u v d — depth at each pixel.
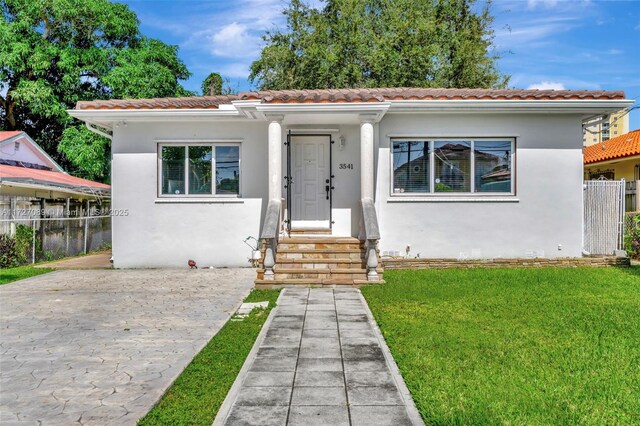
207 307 7.68
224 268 11.80
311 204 11.81
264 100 9.96
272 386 4.36
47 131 25.45
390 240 11.53
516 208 11.50
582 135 11.49
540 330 6.04
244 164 11.91
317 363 4.98
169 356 5.25
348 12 25.42
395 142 11.56
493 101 10.73
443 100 10.76
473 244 11.54
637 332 5.94
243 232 11.94
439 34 25.75
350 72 24.38
